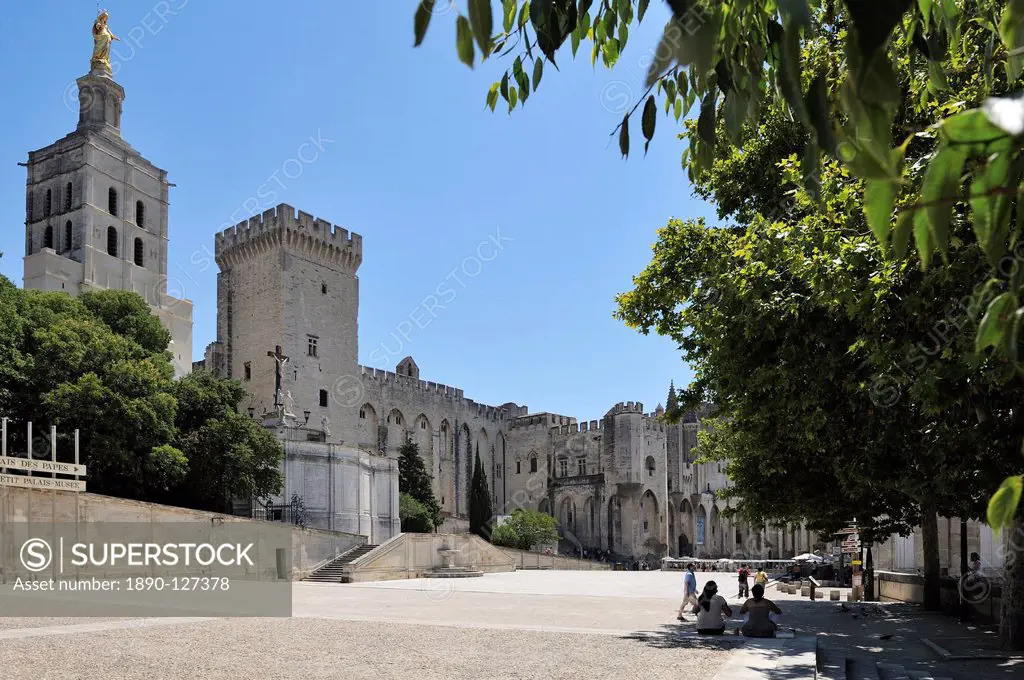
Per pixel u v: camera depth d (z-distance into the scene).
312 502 64.50
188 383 58.22
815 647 17.25
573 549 106.69
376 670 14.82
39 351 49.66
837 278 13.59
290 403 80.88
